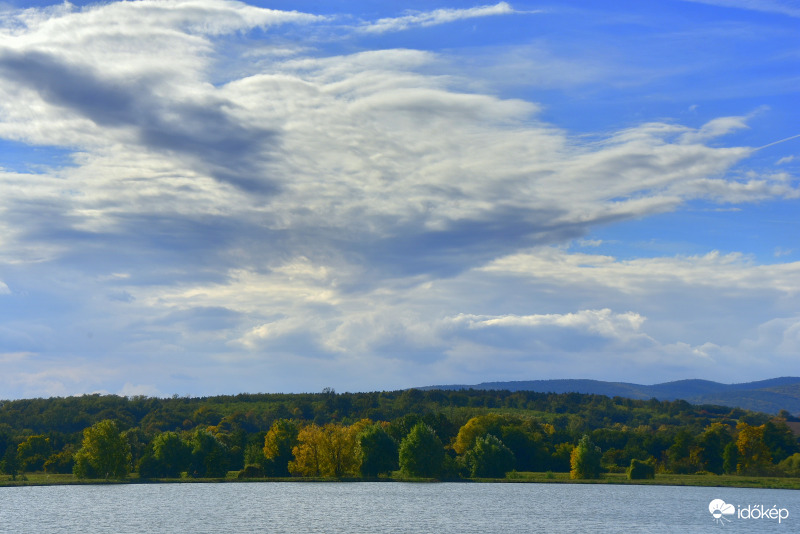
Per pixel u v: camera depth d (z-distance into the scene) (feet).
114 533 333.83
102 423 576.61
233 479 583.99
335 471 601.21
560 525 369.71
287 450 619.67
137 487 549.54
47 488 537.65
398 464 609.42
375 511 413.80
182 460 594.24
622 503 465.47
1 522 365.61
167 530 343.46
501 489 549.54
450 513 408.87
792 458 644.69
